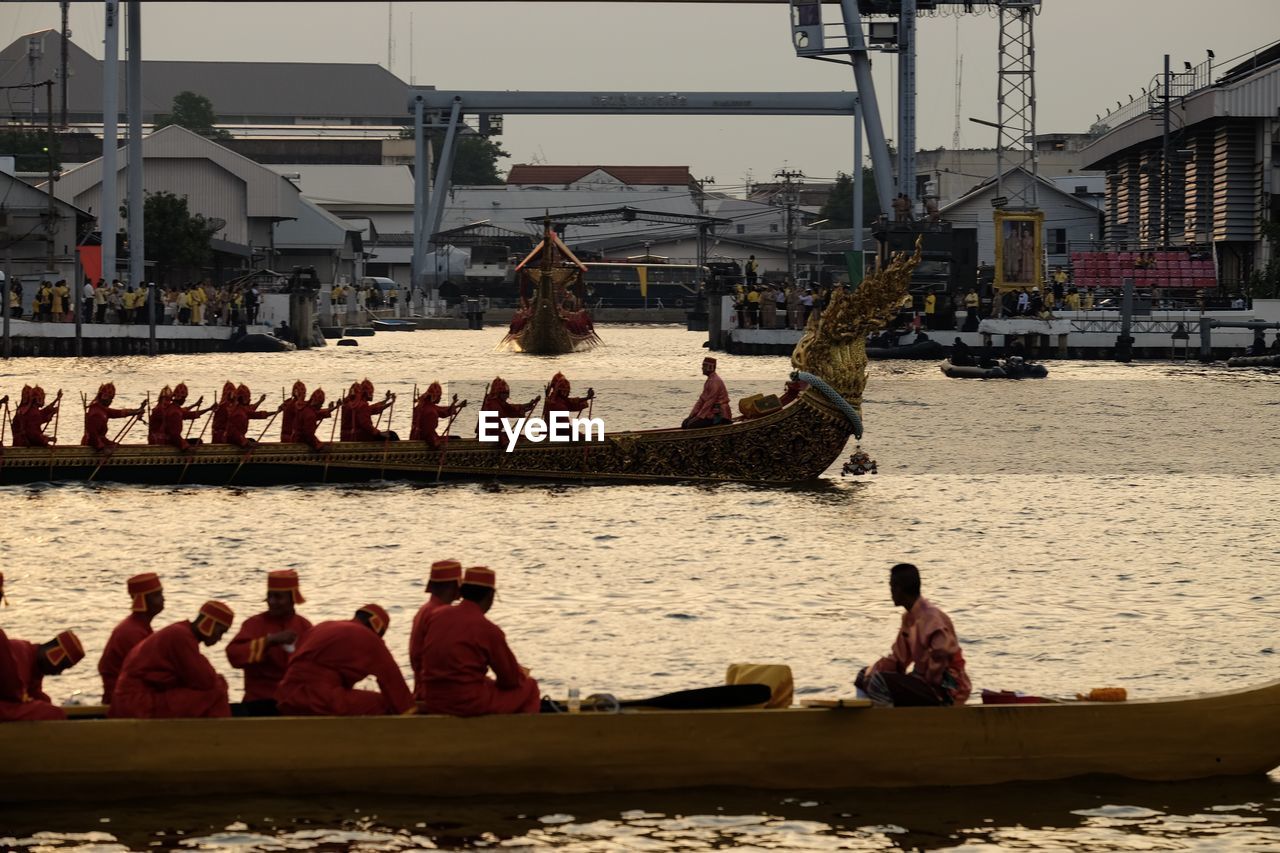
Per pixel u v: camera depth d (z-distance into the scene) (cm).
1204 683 2919
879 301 5609
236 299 16162
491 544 4381
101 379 10631
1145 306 13950
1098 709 2348
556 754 2262
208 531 4541
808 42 18038
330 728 2227
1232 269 15725
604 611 3500
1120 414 8762
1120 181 18975
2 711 2217
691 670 2989
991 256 19688
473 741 2248
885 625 3381
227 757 2214
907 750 2320
